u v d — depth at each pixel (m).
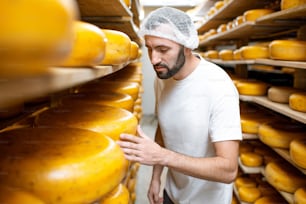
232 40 4.55
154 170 1.73
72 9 0.36
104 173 0.61
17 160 0.57
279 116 2.66
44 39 0.31
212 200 1.56
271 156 2.39
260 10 2.61
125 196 0.97
